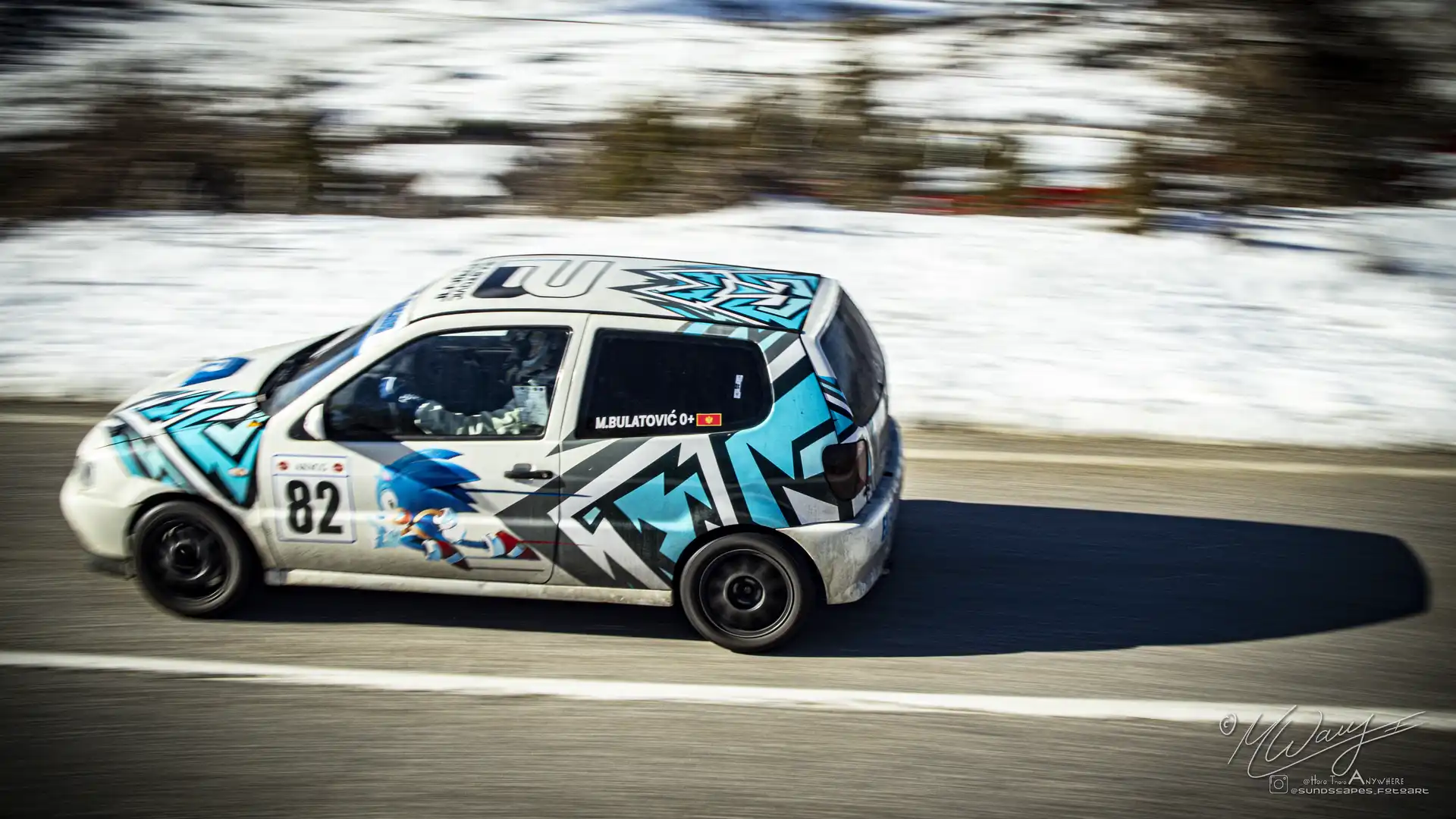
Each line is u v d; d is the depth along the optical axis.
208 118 14.30
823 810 4.03
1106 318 9.74
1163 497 6.87
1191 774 4.30
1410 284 10.58
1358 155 13.66
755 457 4.92
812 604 5.09
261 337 9.02
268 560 5.17
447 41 18.03
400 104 15.20
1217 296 10.25
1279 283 10.56
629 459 4.95
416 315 5.14
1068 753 4.41
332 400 5.05
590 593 5.15
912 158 13.51
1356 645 5.30
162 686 4.70
